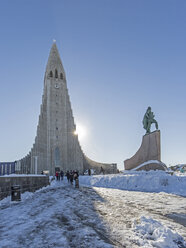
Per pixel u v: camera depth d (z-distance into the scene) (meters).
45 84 89.19
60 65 89.69
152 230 5.05
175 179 16.17
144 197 11.62
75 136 81.06
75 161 77.19
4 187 11.86
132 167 37.22
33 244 4.30
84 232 5.00
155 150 32.25
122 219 6.35
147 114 35.75
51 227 5.52
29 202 10.53
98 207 8.39
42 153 73.94
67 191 15.37
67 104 86.38
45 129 78.06
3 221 6.48
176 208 8.30
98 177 25.84
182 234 4.88
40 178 20.89
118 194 13.19
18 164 71.94
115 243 4.26
